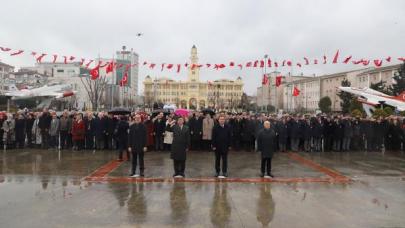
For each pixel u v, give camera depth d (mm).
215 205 9461
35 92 33625
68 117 20719
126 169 14688
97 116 20656
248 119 20969
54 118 20734
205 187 11617
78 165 15430
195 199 10055
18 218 8188
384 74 68188
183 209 9047
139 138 13273
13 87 56562
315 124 21500
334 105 81125
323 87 92562
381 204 9750
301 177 13500
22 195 10289
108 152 19578
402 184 12367
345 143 21688
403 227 7891
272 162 17234
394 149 22125
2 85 77938
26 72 91000
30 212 8648
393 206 9562
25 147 21125
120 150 16812
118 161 16641
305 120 21578
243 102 112125
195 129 20516
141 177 13109
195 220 8195
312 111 85125
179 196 10375
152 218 8297
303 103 101188
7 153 18797
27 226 7660
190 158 18047
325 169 15312
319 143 21641
